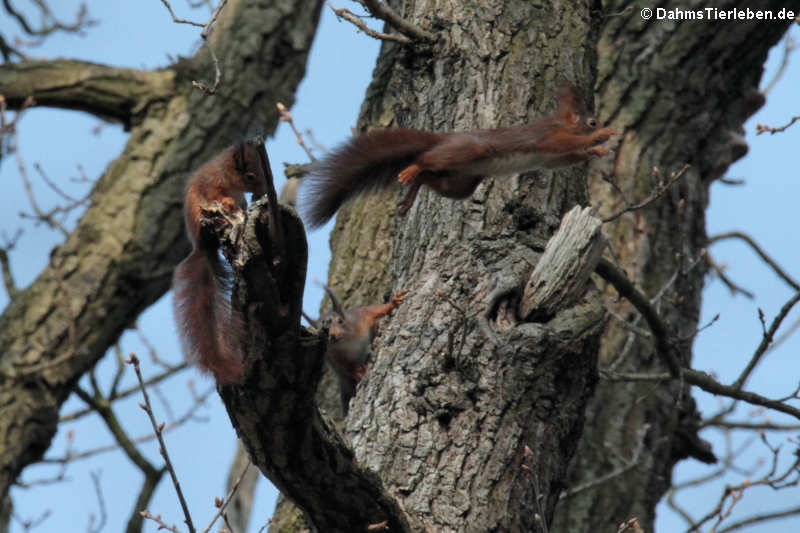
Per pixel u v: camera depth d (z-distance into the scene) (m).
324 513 7.45
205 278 8.26
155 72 18.83
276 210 6.14
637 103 15.45
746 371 11.82
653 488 13.88
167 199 17.80
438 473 8.30
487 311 8.99
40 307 16.77
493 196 9.74
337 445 7.12
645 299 11.36
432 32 10.94
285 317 6.37
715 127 15.72
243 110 18.62
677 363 11.80
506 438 8.45
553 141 8.77
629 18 15.88
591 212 9.11
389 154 8.74
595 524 13.47
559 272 8.92
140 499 16.08
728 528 13.68
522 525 8.21
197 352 7.30
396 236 10.48
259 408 6.74
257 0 19.45
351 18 10.74
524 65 10.54
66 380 16.61
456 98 10.44
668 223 14.99
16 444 16.03
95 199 17.81
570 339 8.77
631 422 14.07
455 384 8.69
